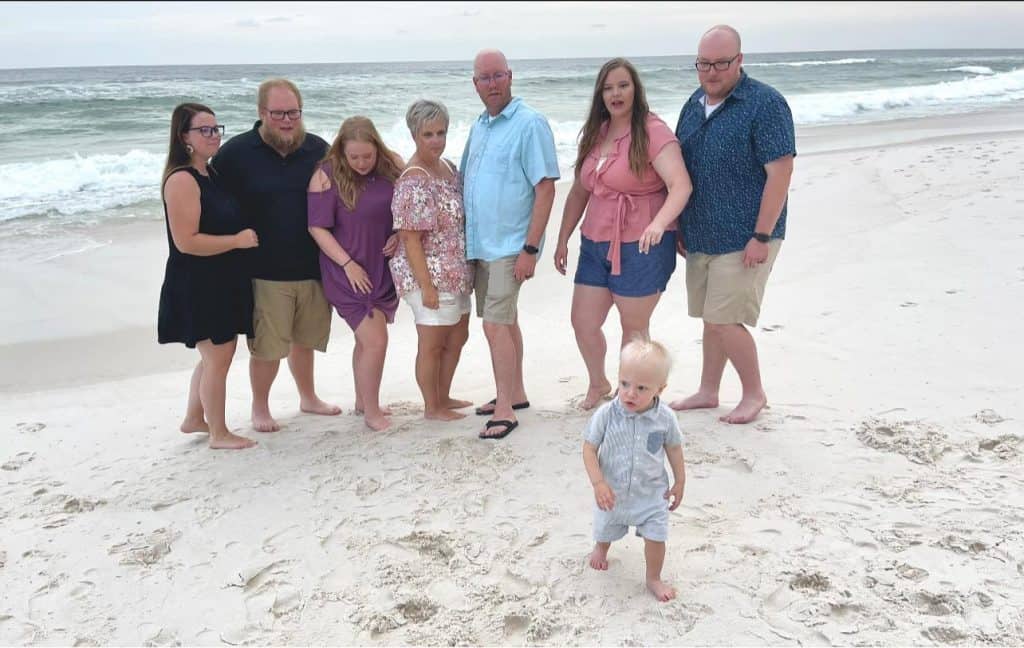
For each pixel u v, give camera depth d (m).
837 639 2.90
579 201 4.93
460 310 4.74
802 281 7.50
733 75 4.27
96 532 3.77
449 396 5.39
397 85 31.59
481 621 3.11
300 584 3.37
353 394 5.67
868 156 14.34
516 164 4.45
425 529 3.72
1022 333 5.74
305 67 117.06
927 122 20.80
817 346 5.86
